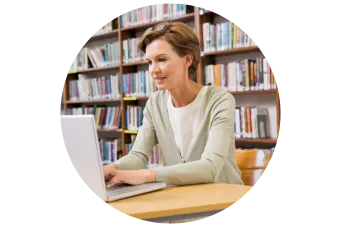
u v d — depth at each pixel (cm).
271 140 236
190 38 116
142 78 314
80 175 85
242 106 277
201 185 99
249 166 168
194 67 124
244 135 252
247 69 245
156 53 112
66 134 84
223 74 258
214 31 262
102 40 386
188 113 126
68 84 395
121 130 335
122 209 76
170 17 291
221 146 108
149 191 92
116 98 341
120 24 335
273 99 264
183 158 130
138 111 321
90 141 80
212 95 125
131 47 327
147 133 135
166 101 133
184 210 77
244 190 91
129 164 121
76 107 398
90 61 375
